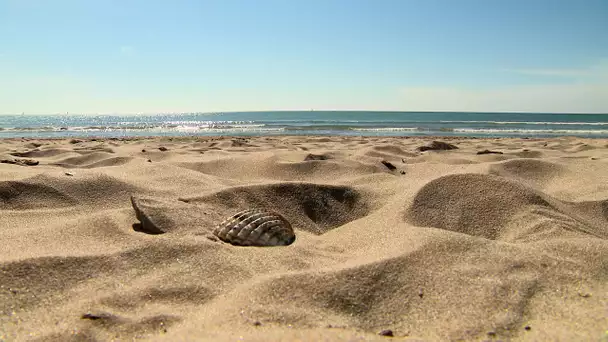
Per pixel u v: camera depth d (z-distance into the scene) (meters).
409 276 2.07
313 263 2.38
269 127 25.81
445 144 8.73
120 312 1.79
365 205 3.76
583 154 7.24
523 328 1.67
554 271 2.11
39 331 1.62
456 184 3.46
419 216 3.12
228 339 1.52
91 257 2.20
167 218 2.84
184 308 1.85
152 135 18.16
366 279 2.02
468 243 2.40
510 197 3.28
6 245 2.43
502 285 1.98
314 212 3.60
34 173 4.22
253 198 3.60
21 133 19.83
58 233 2.64
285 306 1.81
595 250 2.31
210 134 18.94
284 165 5.32
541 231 2.86
